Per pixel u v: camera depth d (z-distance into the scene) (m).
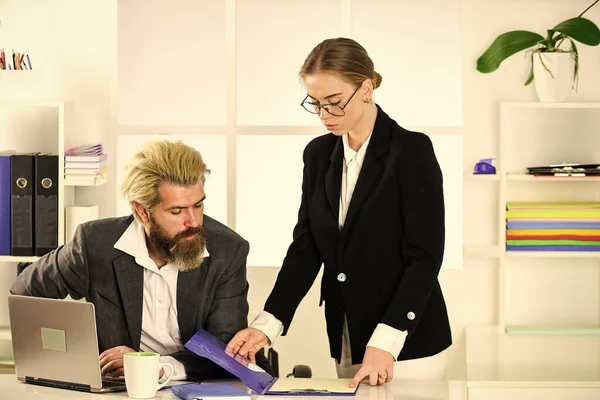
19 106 4.59
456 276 4.71
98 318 2.83
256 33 4.54
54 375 2.60
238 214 4.60
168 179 2.62
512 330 4.57
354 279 2.92
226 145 4.59
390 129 2.90
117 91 4.62
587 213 4.47
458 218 4.52
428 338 2.90
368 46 4.52
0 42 4.68
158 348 2.82
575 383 3.93
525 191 4.70
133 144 4.59
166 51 4.57
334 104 2.76
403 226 2.87
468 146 4.67
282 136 4.55
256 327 2.87
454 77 4.52
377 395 2.51
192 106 4.59
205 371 2.75
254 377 2.57
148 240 2.79
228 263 2.81
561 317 4.74
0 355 4.50
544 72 4.41
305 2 4.52
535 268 4.73
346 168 2.96
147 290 2.80
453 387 2.62
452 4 4.49
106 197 4.68
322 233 2.97
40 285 2.91
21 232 4.35
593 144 4.67
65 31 4.66
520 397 3.94
